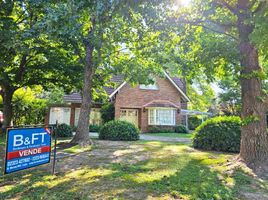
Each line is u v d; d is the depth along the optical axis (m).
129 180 5.02
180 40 8.65
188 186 4.65
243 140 6.62
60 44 11.81
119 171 5.81
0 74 13.00
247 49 6.63
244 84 6.71
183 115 26.48
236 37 7.34
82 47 12.30
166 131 22.62
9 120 15.02
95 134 18.91
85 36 9.94
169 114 23.41
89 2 5.42
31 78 14.93
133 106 22.97
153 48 10.34
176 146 11.09
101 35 9.42
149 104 23.03
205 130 10.12
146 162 7.02
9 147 4.30
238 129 9.45
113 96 22.72
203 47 7.85
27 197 4.01
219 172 5.87
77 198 3.97
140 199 3.93
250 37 5.23
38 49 11.93
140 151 9.23
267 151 6.26
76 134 11.19
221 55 7.17
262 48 5.23
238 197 4.16
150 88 23.66
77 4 5.54
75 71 13.73
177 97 24.17
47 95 26.48
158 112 23.14
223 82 23.52
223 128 9.66
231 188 4.64
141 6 6.09
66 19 5.84
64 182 4.87
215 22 7.66
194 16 7.88
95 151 9.12
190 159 7.58
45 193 4.21
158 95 23.75
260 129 6.39
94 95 17.58
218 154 8.71
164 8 6.83
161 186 4.62
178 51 10.18
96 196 4.06
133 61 13.05
